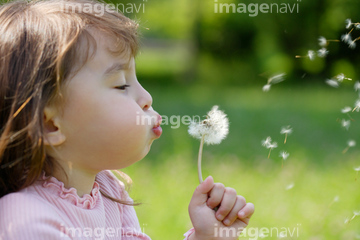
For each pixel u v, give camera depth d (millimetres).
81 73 1265
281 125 6777
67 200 1295
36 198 1235
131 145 1309
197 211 1394
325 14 10789
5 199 1220
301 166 4531
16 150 1225
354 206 3443
